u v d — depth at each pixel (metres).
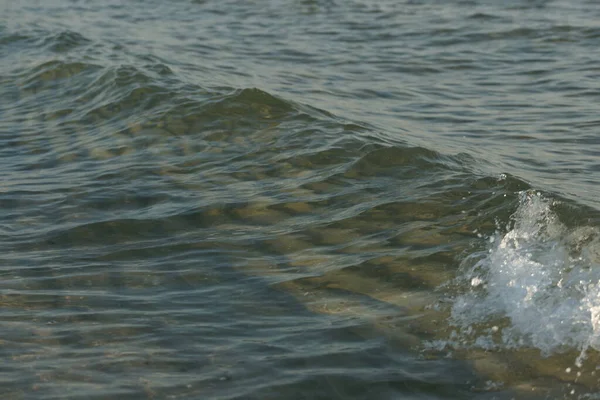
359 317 6.84
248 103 12.07
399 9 19.89
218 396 5.80
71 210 9.00
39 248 8.11
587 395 5.91
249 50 16.69
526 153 10.80
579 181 9.70
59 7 20.78
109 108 12.60
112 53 15.60
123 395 5.80
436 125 12.13
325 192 9.38
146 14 19.97
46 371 6.07
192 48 16.69
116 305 7.01
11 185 9.76
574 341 6.48
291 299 7.12
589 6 19.39
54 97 13.51
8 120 12.52
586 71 14.80
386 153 10.19
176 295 7.20
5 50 16.38
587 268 7.43
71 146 11.20
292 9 20.14
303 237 8.29
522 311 6.88
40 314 6.86
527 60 15.70
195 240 8.24
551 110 12.73
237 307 6.99
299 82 14.38
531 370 6.18
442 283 7.37
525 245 7.95
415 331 6.65
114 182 9.79
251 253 7.98
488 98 13.52
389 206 8.92
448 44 16.97
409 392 5.91
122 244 8.18
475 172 9.65
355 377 6.04
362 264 7.71
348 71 15.25
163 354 6.30
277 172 10.01
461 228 8.38
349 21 18.95
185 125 11.67
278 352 6.33
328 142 10.72
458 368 6.19
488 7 19.70
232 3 20.86
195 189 9.54
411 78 14.83
